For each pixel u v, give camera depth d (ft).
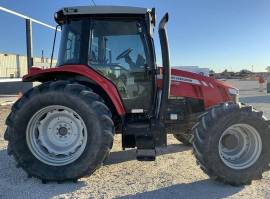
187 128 20.56
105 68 19.40
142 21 19.47
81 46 19.27
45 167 17.72
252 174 17.80
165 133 18.63
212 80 21.36
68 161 17.81
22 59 115.03
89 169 17.63
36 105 17.87
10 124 18.07
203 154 17.62
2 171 19.83
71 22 19.62
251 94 80.59
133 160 22.12
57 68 18.70
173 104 20.26
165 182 17.89
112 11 19.12
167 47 18.60
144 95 19.53
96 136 17.56
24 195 16.12
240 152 18.42
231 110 17.95
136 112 19.43
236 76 240.53
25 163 17.89
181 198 15.76
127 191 16.60
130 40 19.53
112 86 18.89
